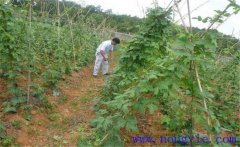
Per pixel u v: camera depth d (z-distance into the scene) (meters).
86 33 13.02
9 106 5.13
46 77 6.78
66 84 7.64
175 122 4.52
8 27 5.02
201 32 4.05
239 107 6.90
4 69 5.41
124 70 5.89
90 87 8.05
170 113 5.25
